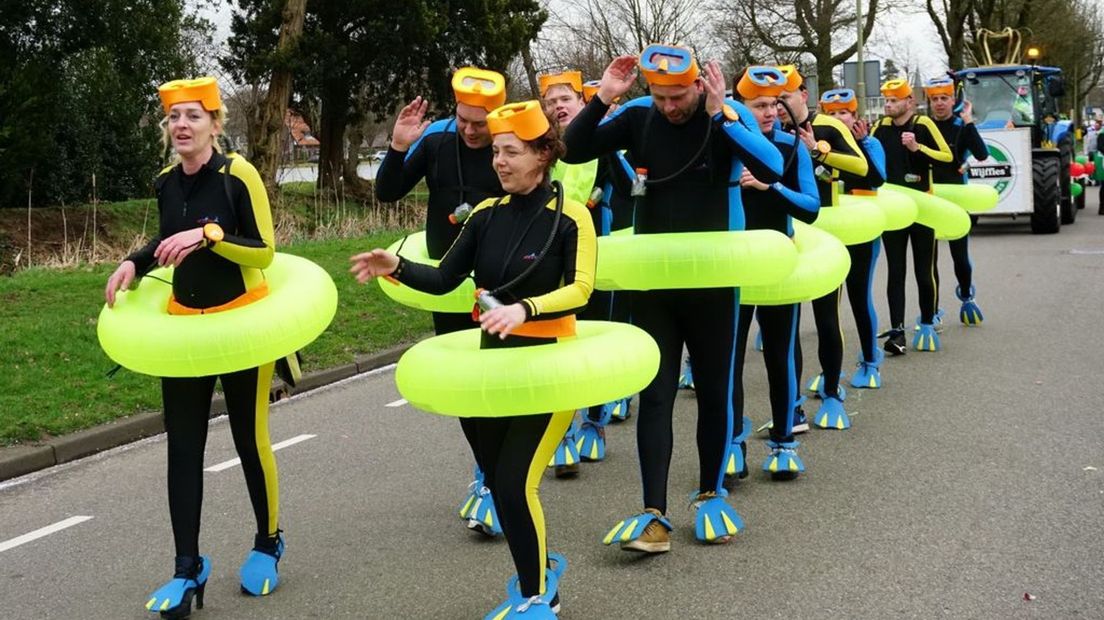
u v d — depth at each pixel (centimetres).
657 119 479
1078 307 1140
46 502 612
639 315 477
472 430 480
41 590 474
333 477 639
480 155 508
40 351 895
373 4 2791
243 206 430
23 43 2142
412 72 3072
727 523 493
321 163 2989
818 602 423
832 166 688
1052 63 4928
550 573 402
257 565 459
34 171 2058
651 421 476
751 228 586
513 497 371
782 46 3825
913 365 891
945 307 1188
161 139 447
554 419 375
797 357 682
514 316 346
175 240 401
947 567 453
